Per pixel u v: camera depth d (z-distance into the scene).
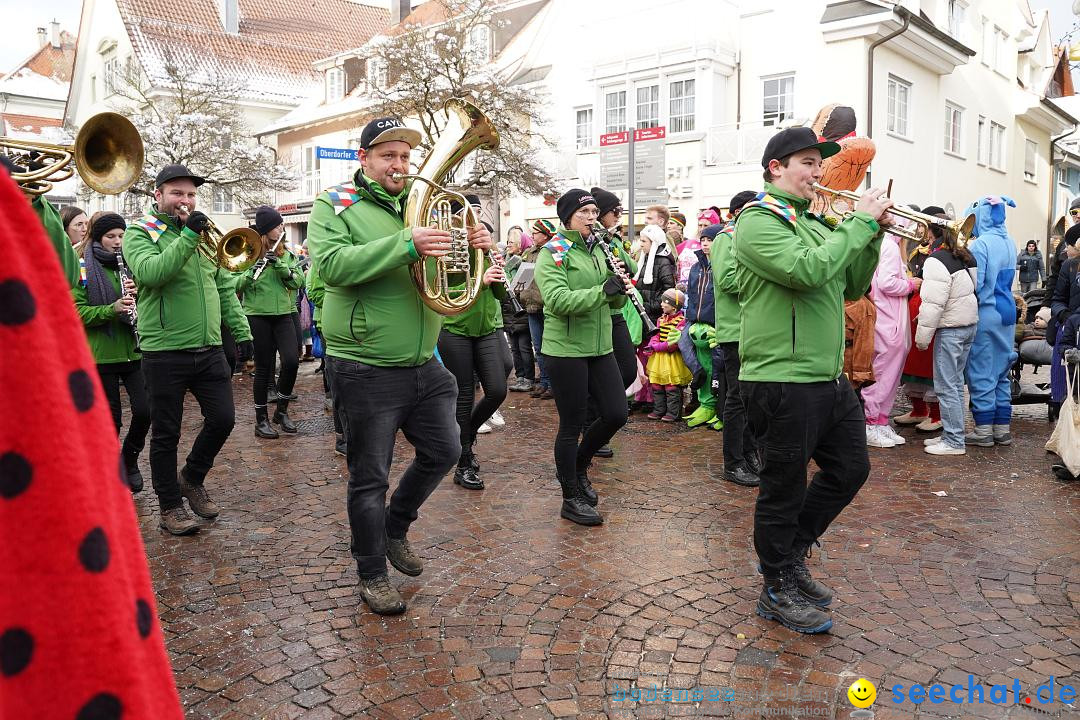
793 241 3.13
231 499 5.35
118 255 5.21
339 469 6.09
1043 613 3.48
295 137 29.23
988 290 6.27
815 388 3.23
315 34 35.91
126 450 5.38
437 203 3.54
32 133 41.84
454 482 5.64
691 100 18.62
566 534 4.56
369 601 3.57
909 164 18.80
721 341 5.37
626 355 5.38
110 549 0.74
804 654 3.16
